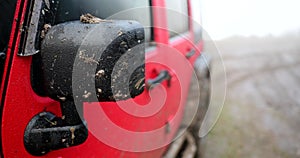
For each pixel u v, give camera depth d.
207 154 2.57
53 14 0.66
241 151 2.76
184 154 2.11
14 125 0.60
